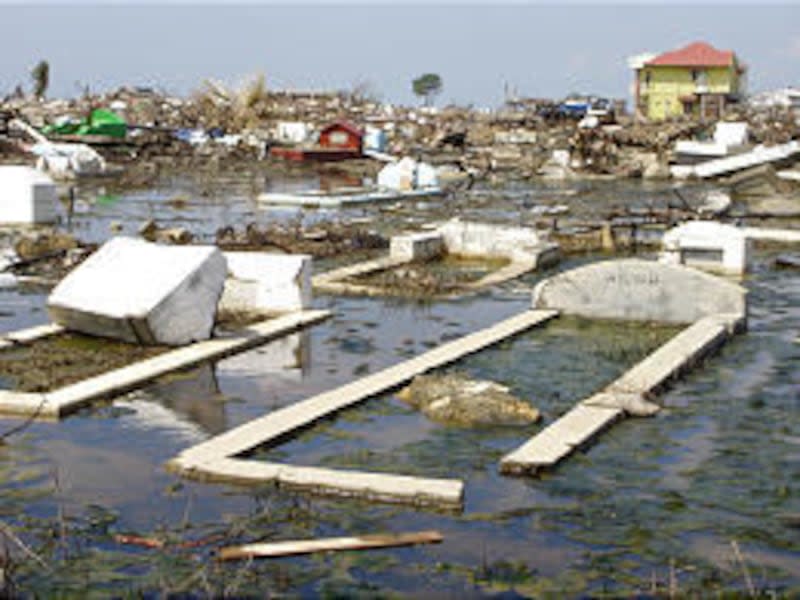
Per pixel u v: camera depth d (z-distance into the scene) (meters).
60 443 9.58
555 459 9.04
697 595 6.77
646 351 13.39
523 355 13.18
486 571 7.08
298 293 15.30
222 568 7.09
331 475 8.56
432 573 7.05
